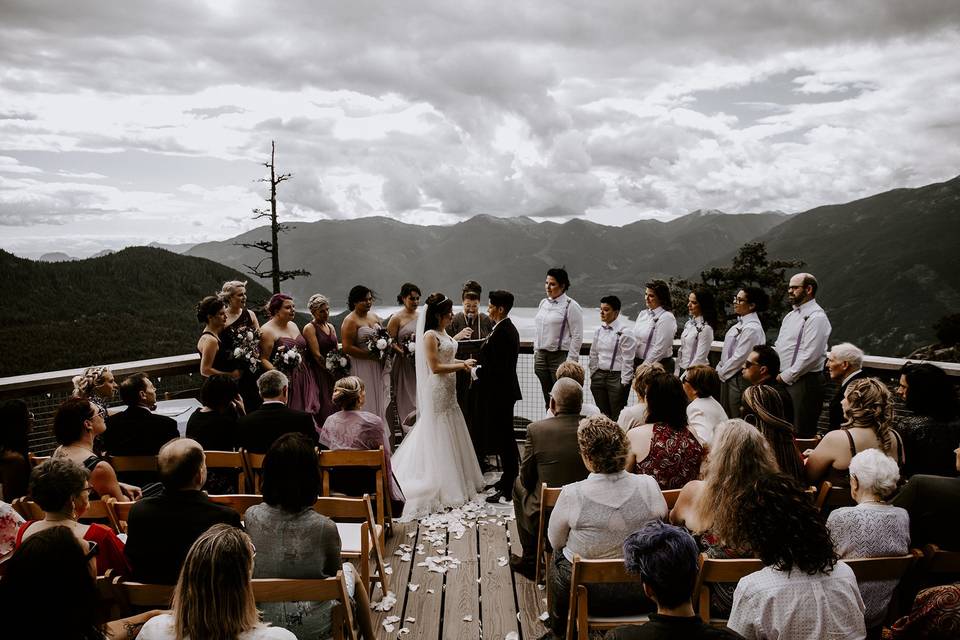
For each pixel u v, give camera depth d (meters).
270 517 2.54
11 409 3.60
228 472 3.99
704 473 3.25
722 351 6.21
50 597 1.75
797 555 2.01
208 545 1.76
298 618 2.58
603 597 2.65
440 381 5.17
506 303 5.15
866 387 3.33
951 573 2.57
